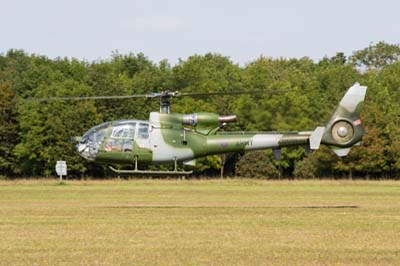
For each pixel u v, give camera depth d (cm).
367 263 3669
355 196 7900
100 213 5812
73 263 3650
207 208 6278
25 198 7425
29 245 4175
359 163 12125
